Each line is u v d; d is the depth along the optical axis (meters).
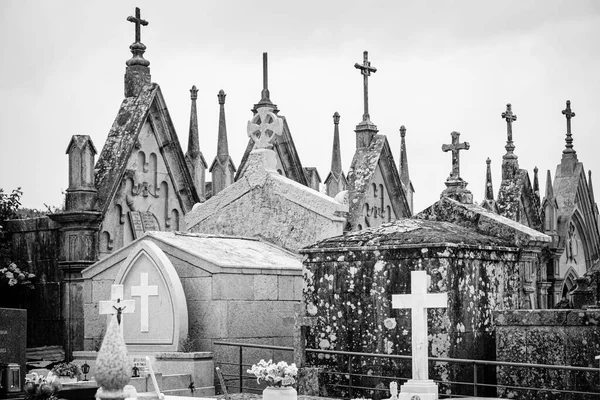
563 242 51.28
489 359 26.52
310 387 26.36
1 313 22.33
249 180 33.66
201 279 28.72
